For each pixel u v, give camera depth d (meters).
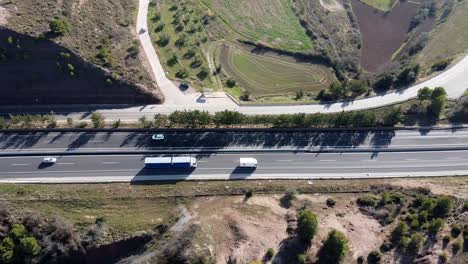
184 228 82.25
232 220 85.56
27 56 107.88
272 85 128.00
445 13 157.12
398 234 83.25
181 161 97.75
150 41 130.00
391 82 125.62
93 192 91.81
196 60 128.50
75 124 106.81
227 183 97.06
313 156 105.94
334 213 90.06
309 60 137.88
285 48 139.75
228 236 82.31
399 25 155.12
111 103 113.38
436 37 145.88
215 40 138.25
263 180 98.94
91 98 112.38
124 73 114.00
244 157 103.62
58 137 103.81
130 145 103.62
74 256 80.12
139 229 82.88
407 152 109.12
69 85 111.00
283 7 155.38
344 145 109.12
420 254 79.38
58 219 82.38
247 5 153.38
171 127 108.50
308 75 132.88
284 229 84.31
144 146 103.81
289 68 134.25
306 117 109.75
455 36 146.25
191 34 137.12
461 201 92.25
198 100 117.56
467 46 142.00
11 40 106.31
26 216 82.94
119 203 89.81
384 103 121.31
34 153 99.69
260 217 87.12
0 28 106.00
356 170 103.81
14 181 93.38
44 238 80.06
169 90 118.81
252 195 94.62
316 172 102.25
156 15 139.25
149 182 95.56
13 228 79.50
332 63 136.88
